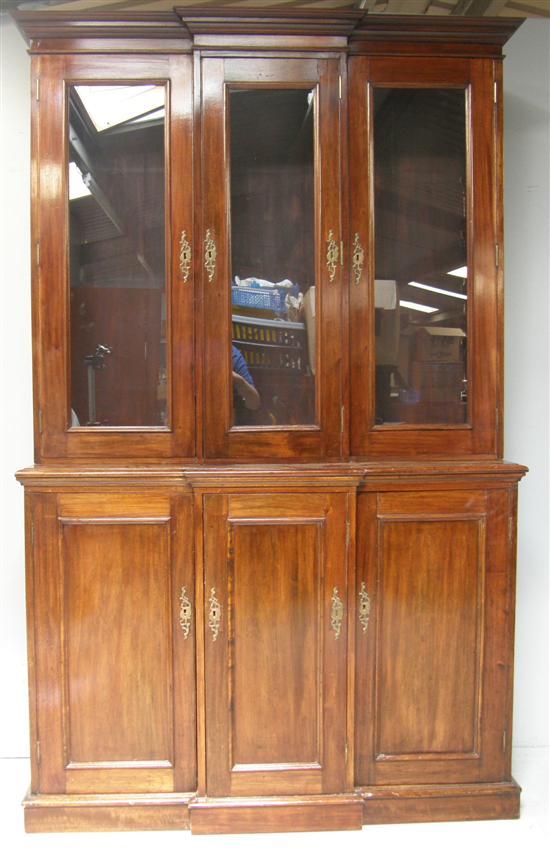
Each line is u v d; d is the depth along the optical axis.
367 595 1.63
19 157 1.96
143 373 1.63
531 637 2.10
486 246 1.65
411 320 1.67
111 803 1.62
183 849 1.56
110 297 1.62
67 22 1.56
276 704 1.61
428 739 1.66
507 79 2.02
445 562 1.64
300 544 1.59
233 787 1.62
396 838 1.61
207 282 1.58
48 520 1.59
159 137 1.61
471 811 1.67
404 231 1.66
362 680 1.64
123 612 1.61
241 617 1.59
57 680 1.61
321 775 1.63
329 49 1.57
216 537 1.58
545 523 2.08
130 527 1.60
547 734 2.10
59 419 1.61
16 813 1.72
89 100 1.60
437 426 1.66
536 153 2.03
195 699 1.62
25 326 1.98
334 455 1.63
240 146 1.60
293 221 1.62
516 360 2.06
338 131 1.59
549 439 2.06
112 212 1.62
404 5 1.94
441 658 1.65
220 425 1.60
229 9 1.52
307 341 1.62
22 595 2.01
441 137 1.65
